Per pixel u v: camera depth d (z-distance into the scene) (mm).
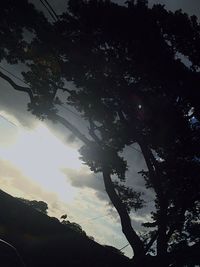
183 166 23344
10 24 24297
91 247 26141
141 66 21875
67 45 23297
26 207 25031
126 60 22531
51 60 25250
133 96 22703
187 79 21766
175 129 22016
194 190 23688
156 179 24625
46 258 24500
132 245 24375
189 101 22250
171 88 22172
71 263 25406
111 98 24188
